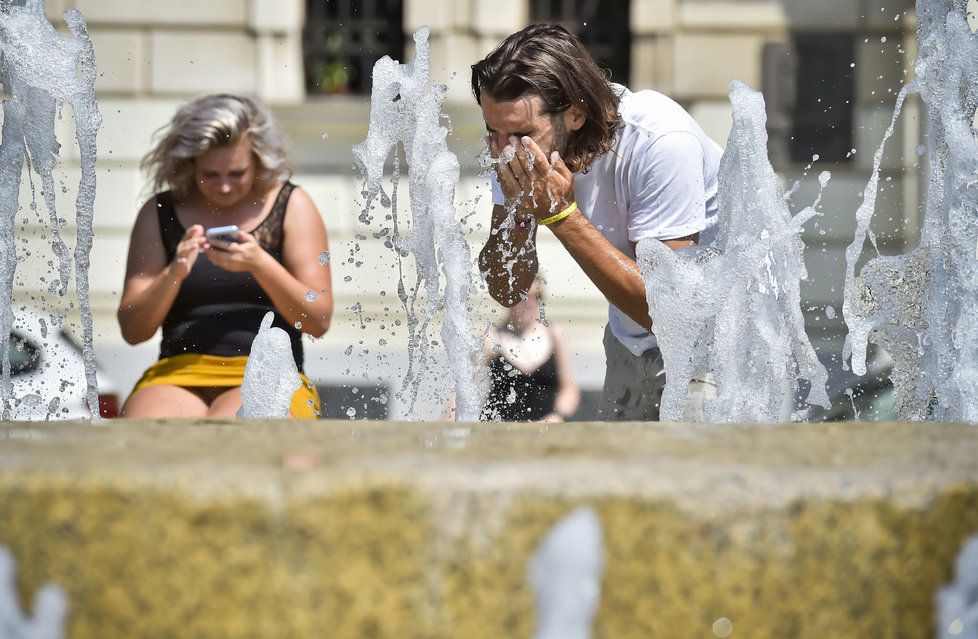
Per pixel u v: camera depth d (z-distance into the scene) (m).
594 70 9.45
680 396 8.88
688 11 29.12
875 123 28.42
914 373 8.91
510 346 13.47
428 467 3.88
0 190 9.44
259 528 3.76
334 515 3.76
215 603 3.78
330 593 3.77
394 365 22.69
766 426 5.14
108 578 3.80
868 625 3.95
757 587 3.87
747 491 3.87
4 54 9.38
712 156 10.12
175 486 3.77
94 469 3.84
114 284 26.17
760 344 8.84
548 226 9.52
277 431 4.84
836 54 29.02
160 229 11.71
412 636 3.79
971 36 8.78
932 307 8.80
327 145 28.50
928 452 4.32
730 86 8.84
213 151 11.42
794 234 8.88
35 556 3.82
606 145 9.52
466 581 3.79
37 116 9.48
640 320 9.57
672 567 3.83
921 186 27.91
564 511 3.80
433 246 9.95
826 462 4.11
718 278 8.80
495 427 5.09
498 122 9.46
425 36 9.80
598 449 4.33
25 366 15.46
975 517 4.00
